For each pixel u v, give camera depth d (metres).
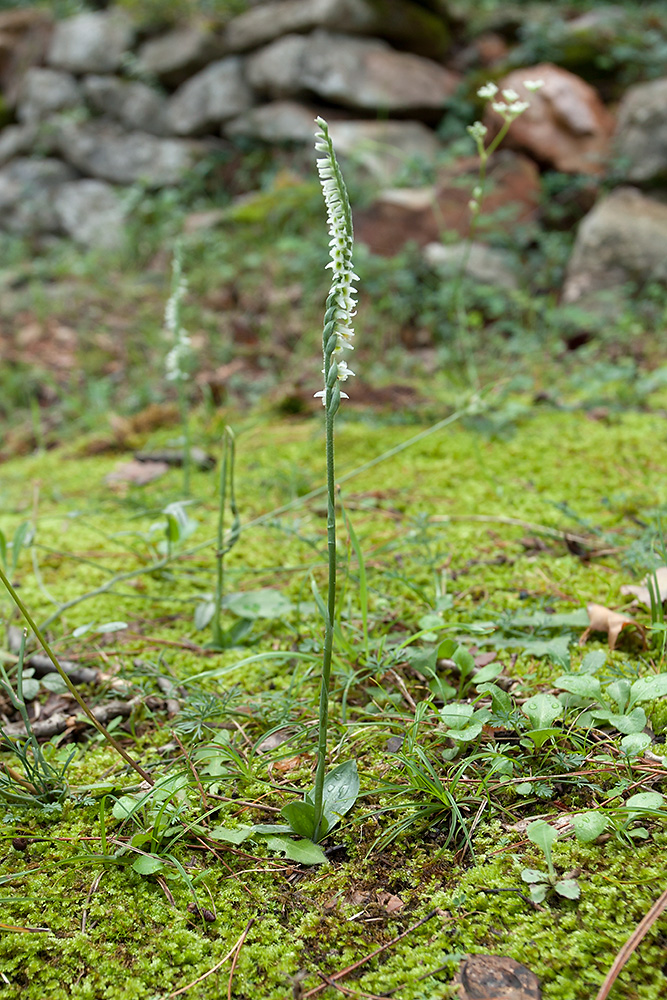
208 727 1.94
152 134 8.08
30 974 1.39
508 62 6.98
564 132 6.22
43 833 1.70
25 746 1.78
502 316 5.42
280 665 2.29
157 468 3.90
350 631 2.34
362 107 7.01
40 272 7.08
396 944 1.41
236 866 1.60
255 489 3.52
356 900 1.50
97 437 4.48
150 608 2.68
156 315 6.09
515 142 6.28
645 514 2.92
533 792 1.70
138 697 2.12
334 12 6.96
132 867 1.57
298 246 5.82
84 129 8.08
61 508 3.52
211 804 1.75
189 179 7.54
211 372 5.18
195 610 2.62
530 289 5.67
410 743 1.76
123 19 8.16
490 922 1.43
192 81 7.89
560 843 1.57
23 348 5.80
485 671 1.93
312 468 3.75
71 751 1.92
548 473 3.49
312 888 1.54
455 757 1.83
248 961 1.40
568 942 1.37
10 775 1.77
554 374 4.72
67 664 2.28
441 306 5.45
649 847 1.53
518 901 1.46
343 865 1.58
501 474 3.53
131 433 4.43
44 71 8.57
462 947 1.39
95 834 1.69
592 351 4.86
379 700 2.06
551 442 3.84
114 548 3.10
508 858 1.55
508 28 7.50
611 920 1.40
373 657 2.19
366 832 1.65
